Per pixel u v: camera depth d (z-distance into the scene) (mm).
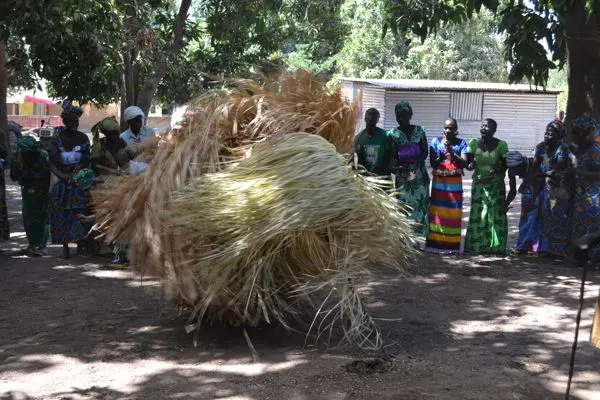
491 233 9367
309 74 6020
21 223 12312
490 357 5430
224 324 6074
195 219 5203
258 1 16922
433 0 10336
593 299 7188
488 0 9906
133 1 14508
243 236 5145
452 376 5016
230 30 17219
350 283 5426
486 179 9312
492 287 7668
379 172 9164
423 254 9289
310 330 5887
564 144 8750
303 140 5340
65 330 6102
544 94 26859
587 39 9359
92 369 5184
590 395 4730
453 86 26266
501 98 26781
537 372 5129
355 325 5574
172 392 4746
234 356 5430
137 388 4816
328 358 5371
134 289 7473
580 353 5551
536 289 7602
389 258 5516
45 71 12180
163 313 6582
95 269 8406
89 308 6770
